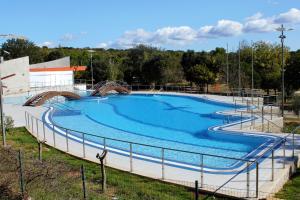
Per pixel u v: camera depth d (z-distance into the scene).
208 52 61.16
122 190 12.19
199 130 26.25
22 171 11.66
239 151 19.89
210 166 16.19
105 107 39.56
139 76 60.03
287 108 35.16
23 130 23.83
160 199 11.30
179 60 59.69
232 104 37.53
